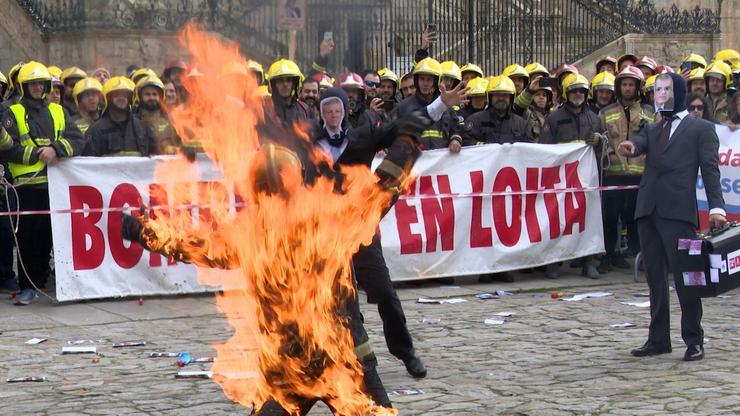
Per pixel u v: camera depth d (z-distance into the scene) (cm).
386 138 817
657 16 3127
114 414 859
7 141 1312
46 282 1461
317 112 1454
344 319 708
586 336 1153
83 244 1341
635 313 1284
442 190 1485
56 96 1553
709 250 1017
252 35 1900
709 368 1000
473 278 1561
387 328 960
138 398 906
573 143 1569
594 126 1581
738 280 1032
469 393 917
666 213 1039
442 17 2789
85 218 1341
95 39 2341
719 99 1716
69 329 1200
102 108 1504
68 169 1335
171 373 992
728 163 1576
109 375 988
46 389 939
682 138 1047
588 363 1027
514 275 1595
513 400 893
